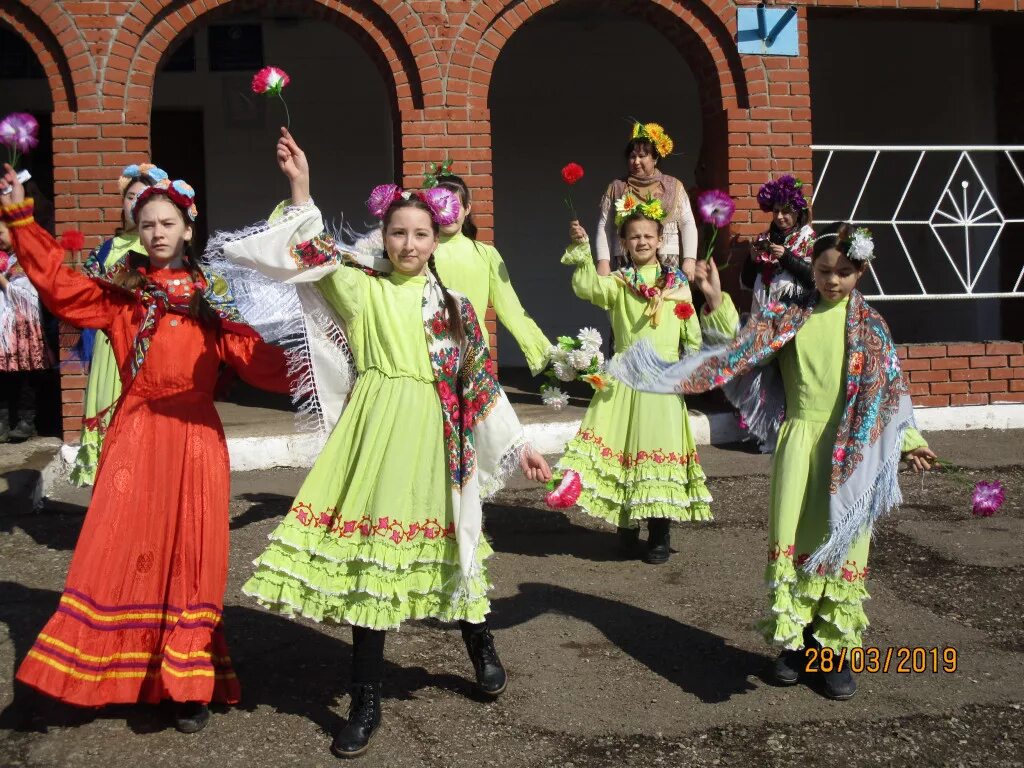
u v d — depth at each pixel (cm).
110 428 379
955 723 389
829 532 396
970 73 1111
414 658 440
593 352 561
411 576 369
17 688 404
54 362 765
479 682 398
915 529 617
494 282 586
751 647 457
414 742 370
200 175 1164
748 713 396
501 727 382
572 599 512
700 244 888
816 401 406
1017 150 962
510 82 1215
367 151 1182
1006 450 795
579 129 1227
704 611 498
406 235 372
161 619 368
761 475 738
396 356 372
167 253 376
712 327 446
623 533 578
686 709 399
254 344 387
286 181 1172
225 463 383
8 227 359
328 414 386
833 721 390
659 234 588
